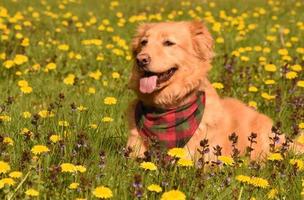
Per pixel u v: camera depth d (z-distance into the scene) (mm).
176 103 6512
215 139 6516
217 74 10219
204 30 6809
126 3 21984
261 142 7000
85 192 4777
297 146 7047
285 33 13688
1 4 19500
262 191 5262
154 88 6359
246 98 9016
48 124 6656
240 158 6074
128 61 10977
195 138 6418
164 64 6375
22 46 11453
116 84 9531
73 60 10938
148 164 5105
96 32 14102
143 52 6391
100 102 8289
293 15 18391
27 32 13523
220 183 5270
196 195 4945
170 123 6391
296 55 12055
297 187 5258
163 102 6496
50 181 4910
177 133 6395
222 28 14406
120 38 13000
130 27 15398
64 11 18844
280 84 9570
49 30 14148
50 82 9523
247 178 5086
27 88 7609
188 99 6543
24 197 4758
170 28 6688
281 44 13328
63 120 6645
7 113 7152
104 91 9039
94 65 10766
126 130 7133
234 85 9570
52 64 9586
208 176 5355
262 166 6137
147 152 5543
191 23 6887
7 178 4680
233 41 13367
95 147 6012
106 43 12758
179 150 5316
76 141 5906
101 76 10078
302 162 5824
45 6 20031
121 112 7887
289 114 8164
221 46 13016
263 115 7355
